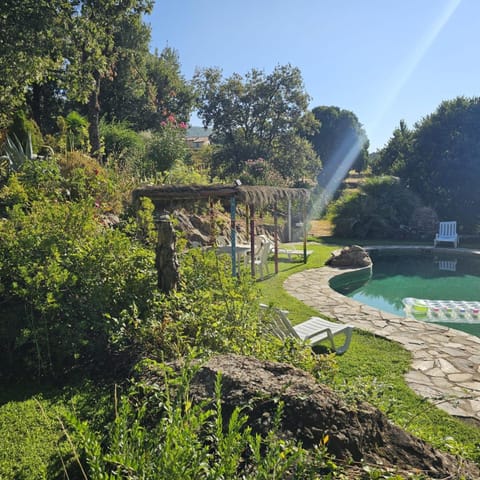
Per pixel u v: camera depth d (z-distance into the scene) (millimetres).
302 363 3576
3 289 3883
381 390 3107
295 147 31047
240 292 4570
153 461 1592
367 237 20438
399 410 3340
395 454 2119
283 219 19406
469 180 20625
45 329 3738
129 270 4402
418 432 2732
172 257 4340
